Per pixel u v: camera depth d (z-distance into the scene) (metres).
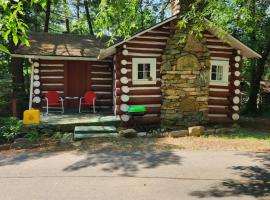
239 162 5.36
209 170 4.93
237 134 7.73
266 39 12.52
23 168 5.10
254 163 5.30
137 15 5.04
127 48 8.06
